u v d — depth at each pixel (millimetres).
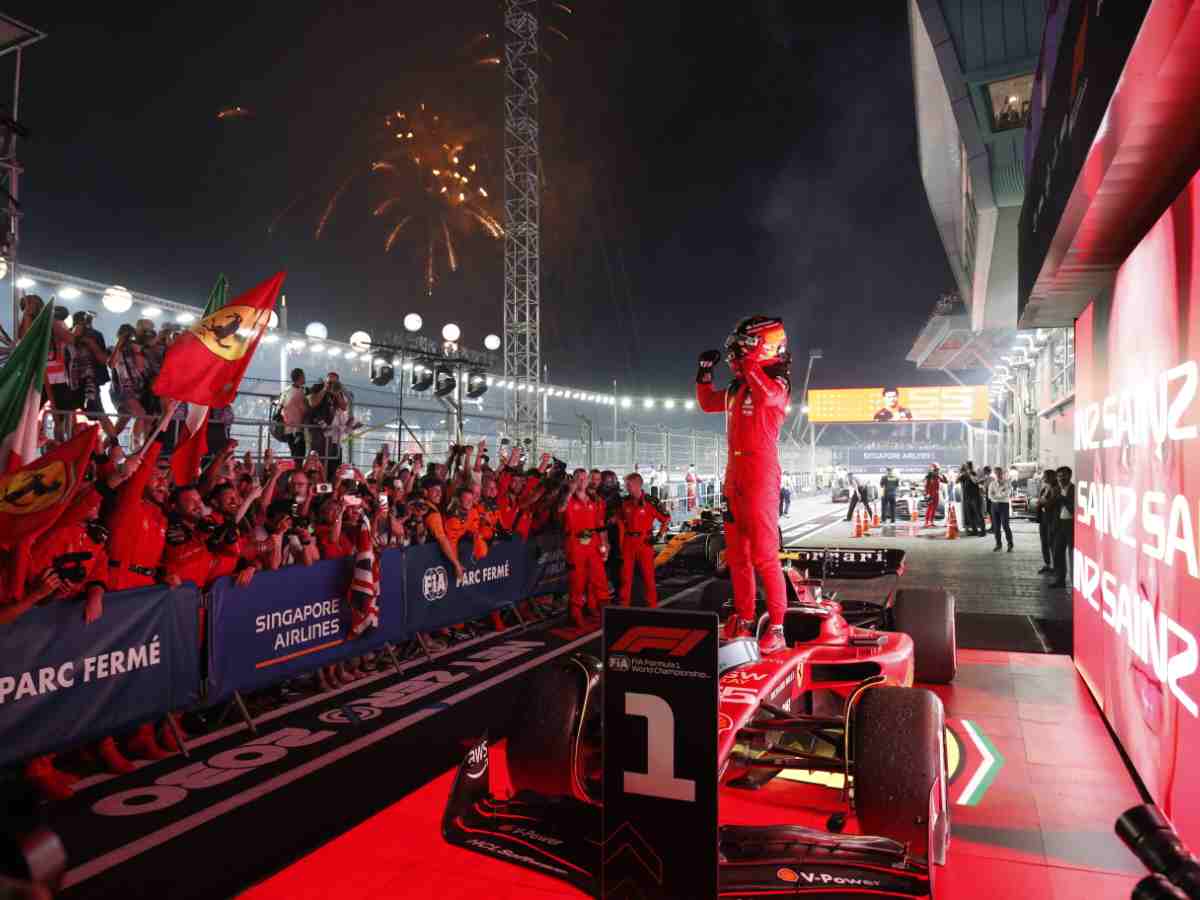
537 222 23188
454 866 3549
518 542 9453
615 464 23875
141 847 3830
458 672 7223
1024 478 27891
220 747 5293
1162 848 1244
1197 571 3152
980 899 3264
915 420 40281
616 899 2533
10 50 8203
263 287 5801
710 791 2420
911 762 3170
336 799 4383
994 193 17500
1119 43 2658
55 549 4535
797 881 2756
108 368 9781
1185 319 3330
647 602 10539
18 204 8398
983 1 15336
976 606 10453
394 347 14305
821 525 25000
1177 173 3486
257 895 3322
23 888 857
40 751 4359
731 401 4543
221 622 5488
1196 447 3172
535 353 23141
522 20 23109
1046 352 25703
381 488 8875
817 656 4785
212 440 9492
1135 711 4363
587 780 3498
